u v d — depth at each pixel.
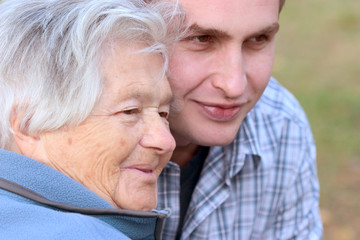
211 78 2.01
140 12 1.78
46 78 1.68
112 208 1.75
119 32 1.74
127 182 1.84
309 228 2.71
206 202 2.45
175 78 2.00
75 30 1.69
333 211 5.05
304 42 8.30
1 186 1.65
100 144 1.75
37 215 1.60
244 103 2.11
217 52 1.98
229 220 2.53
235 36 1.93
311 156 2.70
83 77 1.69
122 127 1.77
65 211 1.69
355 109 6.40
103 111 1.74
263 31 1.97
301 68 7.50
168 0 1.92
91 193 1.74
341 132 6.02
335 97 6.68
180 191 2.49
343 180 5.40
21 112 1.71
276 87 2.70
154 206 1.92
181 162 2.43
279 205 2.62
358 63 7.61
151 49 1.79
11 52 1.71
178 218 2.44
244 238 2.58
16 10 1.77
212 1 1.89
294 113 2.64
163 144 1.84
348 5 9.52
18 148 1.77
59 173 1.71
